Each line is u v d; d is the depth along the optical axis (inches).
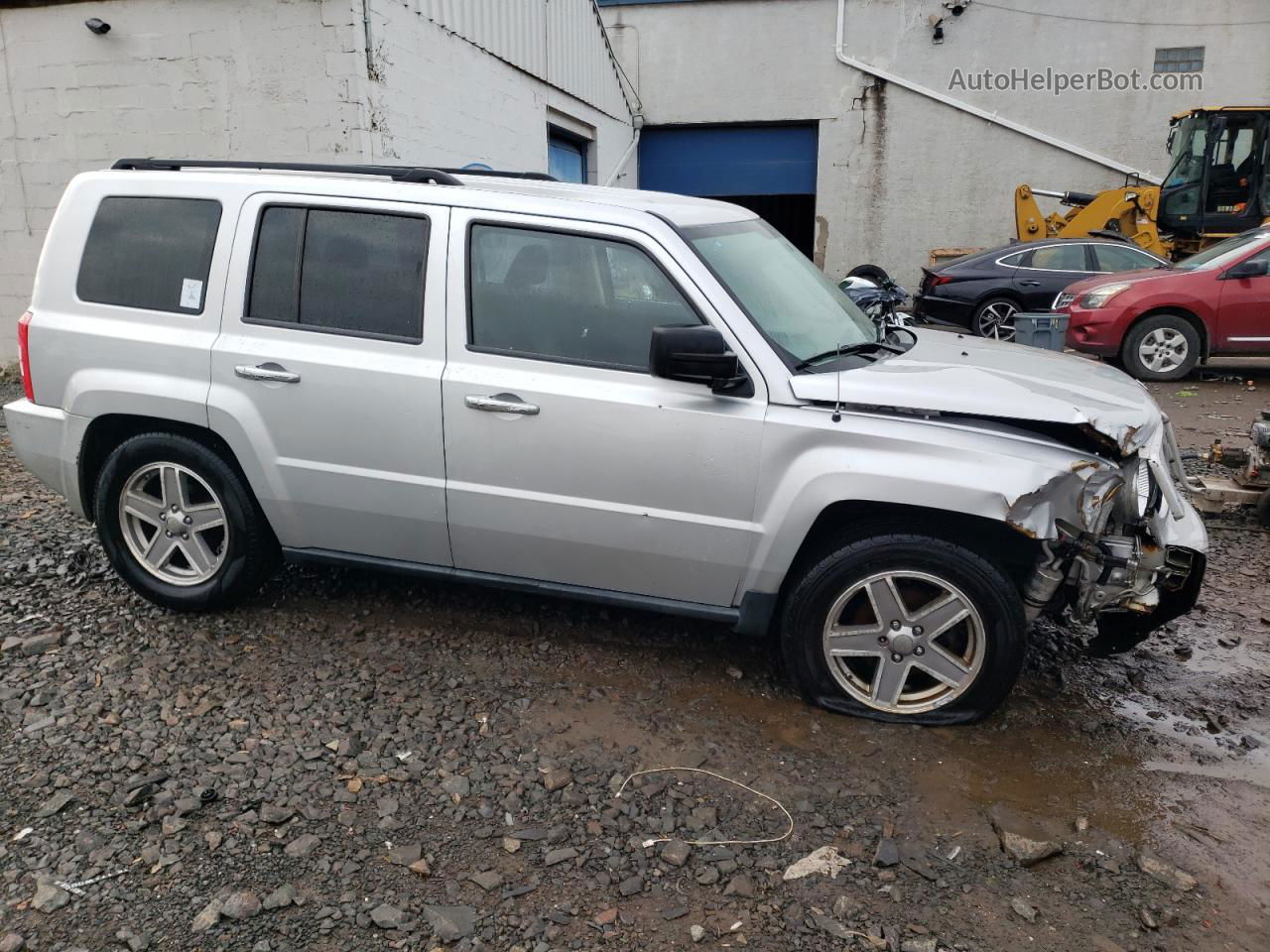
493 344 146.9
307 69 340.5
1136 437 134.3
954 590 135.9
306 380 152.7
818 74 794.2
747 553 140.6
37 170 376.2
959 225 797.9
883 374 138.7
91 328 164.9
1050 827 121.0
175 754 131.8
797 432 134.7
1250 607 189.0
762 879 110.6
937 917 105.0
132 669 154.7
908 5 767.7
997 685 138.6
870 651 141.6
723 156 840.3
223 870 110.0
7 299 401.4
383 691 149.3
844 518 143.6
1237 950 101.0
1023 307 549.0
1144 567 138.0
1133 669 163.6
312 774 128.1
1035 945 101.1
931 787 128.7
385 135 358.0
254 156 352.5
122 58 355.6
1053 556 134.2
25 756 131.0
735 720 143.7
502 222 146.9
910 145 791.7
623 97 771.4
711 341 129.4
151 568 172.9
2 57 363.6
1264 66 727.7
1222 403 387.2
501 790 125.5
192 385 159.0
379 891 107.3
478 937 100.9
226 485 163.2
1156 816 123.7
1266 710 150.9
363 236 152.6
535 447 144.3
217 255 158.2
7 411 173.8
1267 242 418.3
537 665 158.4
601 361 142.9
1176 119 634.2
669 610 149.8
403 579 190.4
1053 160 772.0
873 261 818.2
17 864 110.3
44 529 217.8
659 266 141.0
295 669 155.5
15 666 154.7
